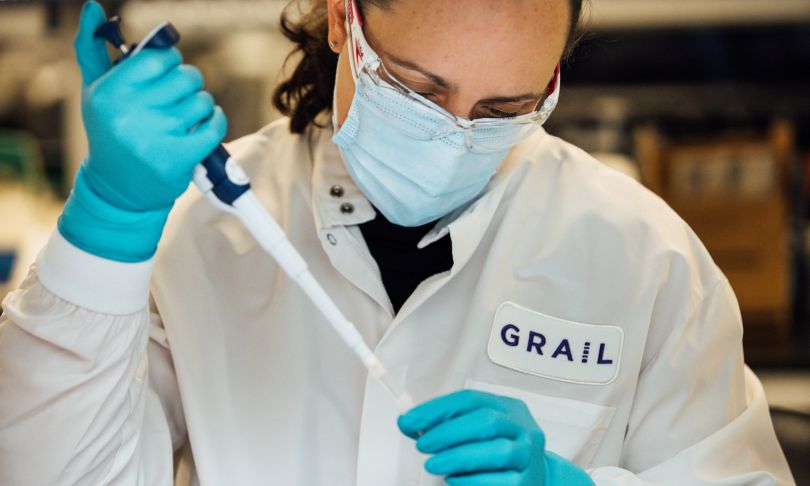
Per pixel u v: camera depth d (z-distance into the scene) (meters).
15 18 4.12
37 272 1.44
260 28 3.84
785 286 4.23
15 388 1.44
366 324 1.74
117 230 1.39
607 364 1.73
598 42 2.18
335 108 1.67
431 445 1.40
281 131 1.90
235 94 3.95
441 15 1.41
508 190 1.79
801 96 4.57
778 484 1.71
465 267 1.76
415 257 1.74
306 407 1.72
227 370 1.75
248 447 1.71
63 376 1.43
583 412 1.72
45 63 4.31
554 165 1.84
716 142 4.27
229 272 1.78
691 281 1.74
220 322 1.76
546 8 1.43
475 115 1.53
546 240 1.77
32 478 1.45
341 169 1.75
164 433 1.66
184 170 1.33
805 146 4.64
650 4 3.96
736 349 1.77
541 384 1.73
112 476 1.50
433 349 1.74
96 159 1.34
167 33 1.32
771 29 4.46
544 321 1.73
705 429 1.72
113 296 1.41
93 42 1.33
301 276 1.37
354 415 1.72
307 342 1.74
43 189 4.27
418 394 1.73
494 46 1.42
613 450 1.75
